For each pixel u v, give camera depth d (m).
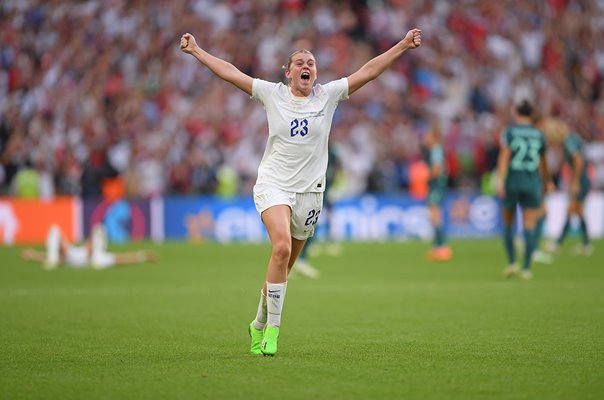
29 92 53.00
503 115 54.16
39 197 48.16
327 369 11.91
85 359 12.80
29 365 12.32
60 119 51.44
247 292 22.31
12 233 41.81
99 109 51.88
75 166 48.34
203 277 26.33
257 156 50.66
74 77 53.41
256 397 10.23
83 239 42.44
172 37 54.38
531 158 24.52
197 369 11.95
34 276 26.67
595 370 11.80
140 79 53.47
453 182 50.41
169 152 49.75
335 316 17.70
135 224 43.31
